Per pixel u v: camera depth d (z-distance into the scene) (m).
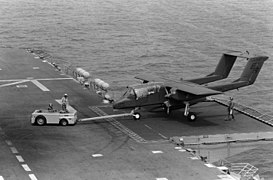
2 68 90.25
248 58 67.56
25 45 138.00
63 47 136.00
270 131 58.31
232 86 67.06
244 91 97.44
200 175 45.03
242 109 71.56
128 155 49.88
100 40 144.88
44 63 95.69
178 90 61.34
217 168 47.03
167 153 50.66
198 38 147.12
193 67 114.62
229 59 70.69
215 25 166.88
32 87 77.06
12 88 76.25
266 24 168.12
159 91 62.34
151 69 113.25
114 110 65.88
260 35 150.38
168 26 165.62
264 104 89.25
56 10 199.00
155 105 62.66
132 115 62.09
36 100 69.75
